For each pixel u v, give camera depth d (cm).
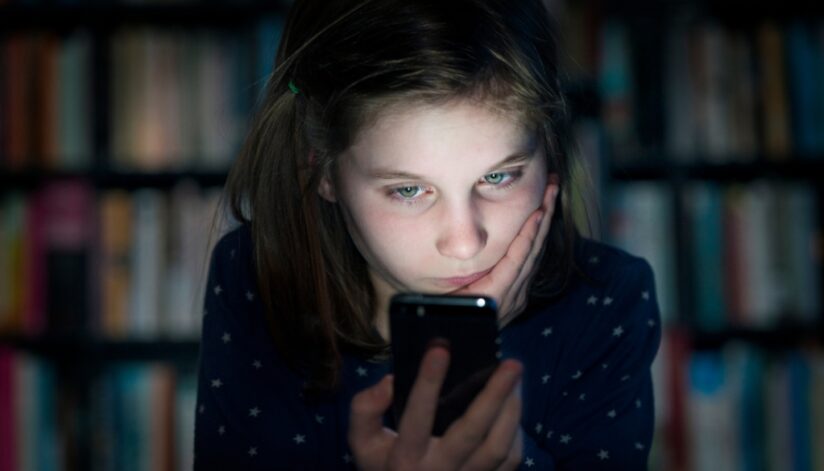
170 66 207
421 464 76
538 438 99
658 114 207
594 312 98
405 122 77
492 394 74
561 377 98
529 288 96
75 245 208
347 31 82
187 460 209
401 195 81
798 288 208
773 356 212
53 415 207
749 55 207
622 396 97
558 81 88
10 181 218
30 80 207
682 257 208
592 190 106
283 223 94
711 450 206
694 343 221
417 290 84
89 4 209
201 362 100
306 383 96
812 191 209
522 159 79
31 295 208
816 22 214
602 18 206
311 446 97
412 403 75
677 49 206
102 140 208
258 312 98
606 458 96
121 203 208
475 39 79
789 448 206
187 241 208
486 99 77
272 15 207
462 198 79
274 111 92
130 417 207
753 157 207
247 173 96
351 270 97
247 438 96
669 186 208
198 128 207
